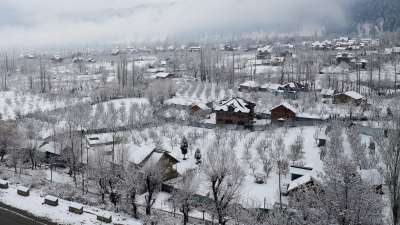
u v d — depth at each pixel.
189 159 73.88
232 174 56.59
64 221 42.06
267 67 199.88
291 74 178.12
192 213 52.03
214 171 49.16
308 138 86.31
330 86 150.88
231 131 93.25
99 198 54.28
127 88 143.38
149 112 109.81
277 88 142.38
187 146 76.69
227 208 50.69
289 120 101.50
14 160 65.88
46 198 46.34
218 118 103.88
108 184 55.50
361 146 71.25
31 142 72.31
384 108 111.56
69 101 127.69
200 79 177.00
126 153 57.38
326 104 123.19
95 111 111.44
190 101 121.81
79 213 44.28
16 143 70.00
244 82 155.62
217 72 173.38
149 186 49.59
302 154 73.56
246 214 48.91
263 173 65.50
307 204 42.56
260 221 48.34
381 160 65.94
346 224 37.84
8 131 71.19
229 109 102.88
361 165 63.03
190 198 49.41
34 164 71.62
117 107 120.31
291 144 78.75
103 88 140.75
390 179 42.72
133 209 48.84
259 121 108.12
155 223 45.38
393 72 172.00
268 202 54.44
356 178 38.41
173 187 57.59
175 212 51.91
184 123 100.69
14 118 104.88
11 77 195.75
